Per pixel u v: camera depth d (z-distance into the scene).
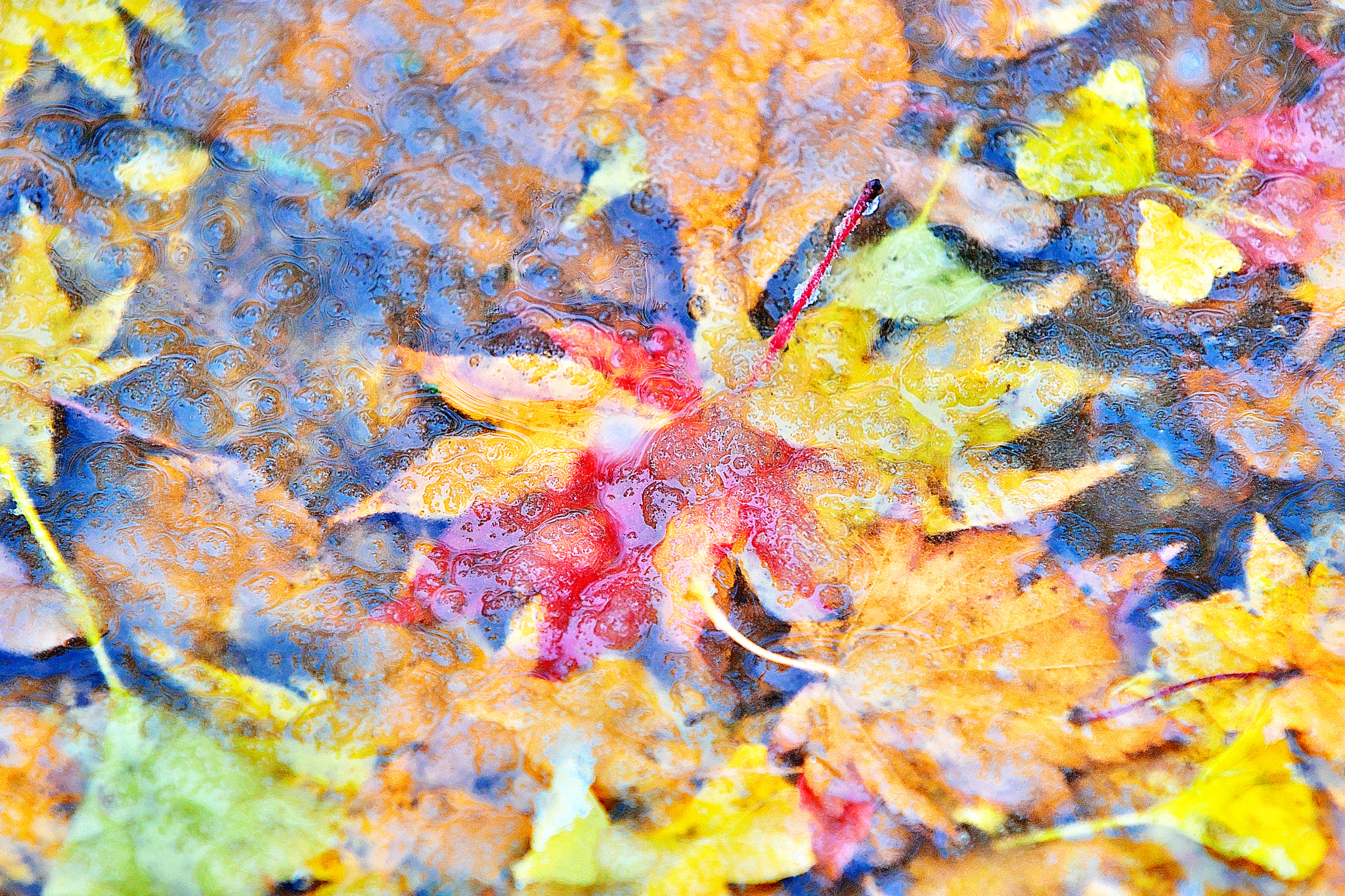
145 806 0.45
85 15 0.48
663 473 0.47
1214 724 0.45
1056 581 0.46
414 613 0.46
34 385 0.47
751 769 0.45
